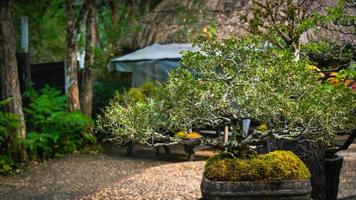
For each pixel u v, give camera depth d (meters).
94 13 12.21
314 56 5.37
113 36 13.91
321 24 5.04
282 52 4.05
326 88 3.89
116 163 9.55
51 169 8.98
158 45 12.10
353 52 5.33
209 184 3.94
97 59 12.28
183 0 13.30
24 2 13.83
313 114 3.66
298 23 4.90
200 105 3.90
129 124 3.94
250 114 3.91
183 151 10.96
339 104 3.76
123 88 11.91
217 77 4.00
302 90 3.76
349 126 3.95
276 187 3.89
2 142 9.27
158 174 7.79
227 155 4.14
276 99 3.68
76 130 10.96
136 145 11.98
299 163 4.04
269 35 4.82
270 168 3.93
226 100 3.93
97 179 8.09
